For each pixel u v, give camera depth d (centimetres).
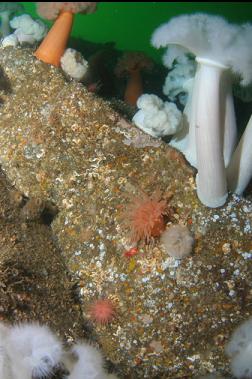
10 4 186
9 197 128
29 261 116
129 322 115
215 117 105
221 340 112
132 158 124
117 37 252
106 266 119
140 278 115
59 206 127
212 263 113
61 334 111
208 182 111
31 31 159
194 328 113
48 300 114
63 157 128
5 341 101
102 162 125
